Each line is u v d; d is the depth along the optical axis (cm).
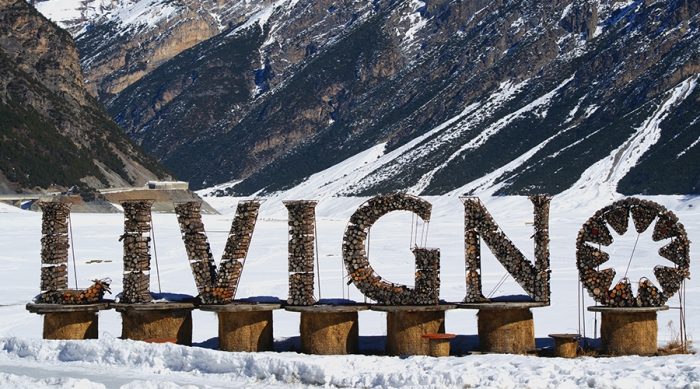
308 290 2544
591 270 2483
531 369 2127
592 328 3095
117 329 3181
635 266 5712
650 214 2469
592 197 16662
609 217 2491
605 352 2458
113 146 18862
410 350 2470
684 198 14300
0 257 6631
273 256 6850
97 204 15000
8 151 15100
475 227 2528
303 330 2534
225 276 2588
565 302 3803
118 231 9769
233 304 2566
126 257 2661
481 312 2508
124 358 2400
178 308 2623
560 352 2408
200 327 3253
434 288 2473
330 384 2097
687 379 1962
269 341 2586
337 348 2508
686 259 2444
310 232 2564
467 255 2519
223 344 2564
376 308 2488
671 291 2441
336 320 2511
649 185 16825
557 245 7956
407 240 9056
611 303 2458
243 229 2603
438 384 2002
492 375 2044
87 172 16338
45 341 2558
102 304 2691
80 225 10806
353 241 2538
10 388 2025
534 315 3444
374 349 2627
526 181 18538
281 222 13062
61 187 15275
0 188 14350
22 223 10556
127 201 2673
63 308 2658
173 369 2323
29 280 5103
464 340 2661
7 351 2594
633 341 2433
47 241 2745
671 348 2512
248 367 2220
